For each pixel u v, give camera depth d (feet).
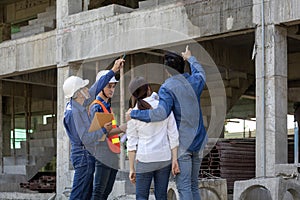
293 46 57.26
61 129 53.01
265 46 39.50
